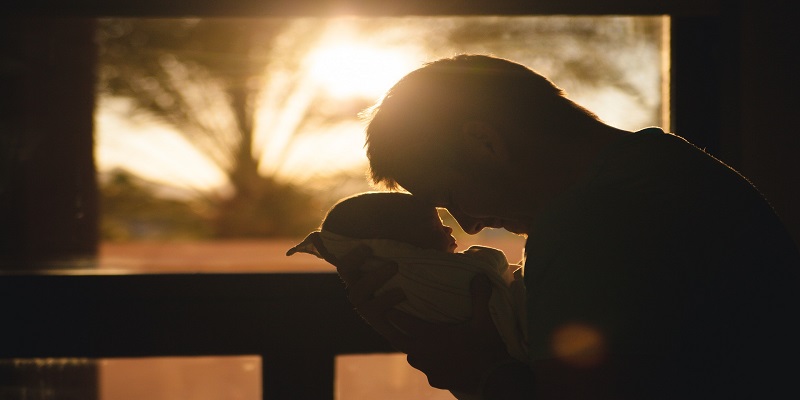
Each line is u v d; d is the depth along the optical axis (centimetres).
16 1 150
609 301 77
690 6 150
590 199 82
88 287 141
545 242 82
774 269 82
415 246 109
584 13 151
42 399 150
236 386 152
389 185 105
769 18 148
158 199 528
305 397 144
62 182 208
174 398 154
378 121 99
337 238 111
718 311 79
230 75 439
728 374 78
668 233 79
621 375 76
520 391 97
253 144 511
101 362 152
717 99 152
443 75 95
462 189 96
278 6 151
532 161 90
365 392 151
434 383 106
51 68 203
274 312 143
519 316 104
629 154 84
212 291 142
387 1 150
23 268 194
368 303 105
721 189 83
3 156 192
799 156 148
